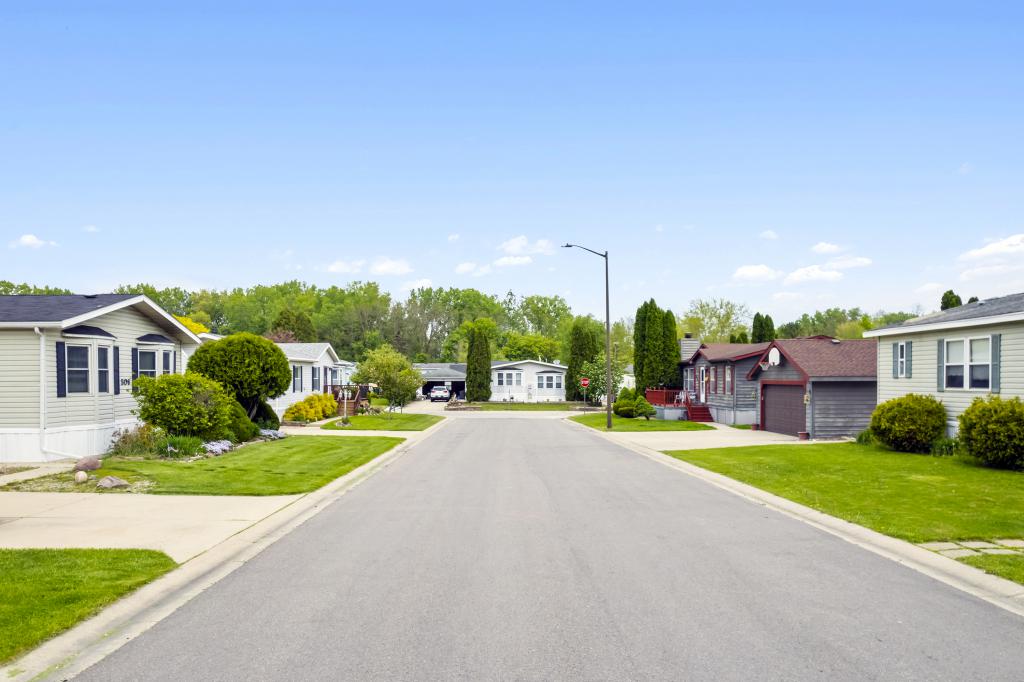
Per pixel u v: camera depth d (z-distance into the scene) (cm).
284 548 956
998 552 911
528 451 2381
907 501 1295
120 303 2048
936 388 2200
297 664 556
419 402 7619
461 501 1340
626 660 562
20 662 559
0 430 1805
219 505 1267
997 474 1627
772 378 3192
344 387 4725
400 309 10731
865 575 812
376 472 1814
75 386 1944
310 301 11869
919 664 555
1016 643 601
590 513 1209
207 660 566
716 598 723
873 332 2480
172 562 858
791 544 971
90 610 667
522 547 950
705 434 3112
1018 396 1852
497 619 659
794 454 2112
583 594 736
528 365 7244
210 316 11712
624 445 2608
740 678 528
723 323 8375
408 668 547
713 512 1222
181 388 1992
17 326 1784
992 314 1934
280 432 2630
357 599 722
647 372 4881
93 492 1383
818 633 623
